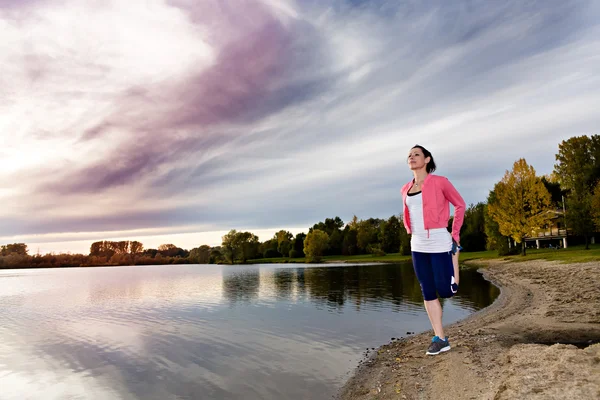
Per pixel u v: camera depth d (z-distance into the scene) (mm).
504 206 39469
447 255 5113
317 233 97125
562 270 22734
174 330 12688
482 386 4457
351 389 5934
